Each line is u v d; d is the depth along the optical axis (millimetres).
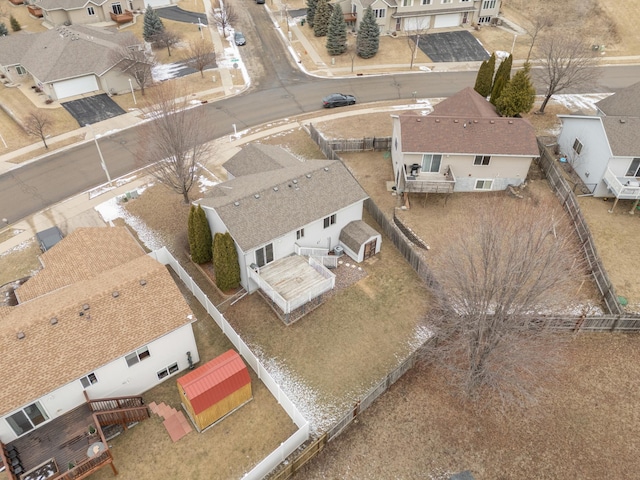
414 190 36219
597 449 21844
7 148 45469
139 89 56344
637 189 33188
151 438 21766
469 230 30125
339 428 22094
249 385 22859
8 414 19062
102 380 21641
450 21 71250
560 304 27797
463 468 21156
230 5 74000
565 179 38750
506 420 23000
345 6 72000
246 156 37219
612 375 24875
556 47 48625
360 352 26109
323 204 30672
